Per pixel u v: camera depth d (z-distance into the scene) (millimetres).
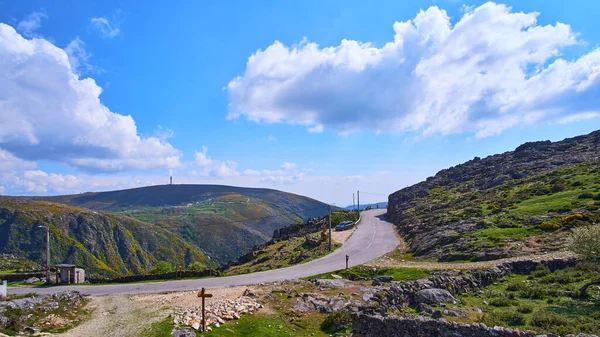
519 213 49500
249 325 22547
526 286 24156
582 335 13414
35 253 117688
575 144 96000
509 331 14391
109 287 40844
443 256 41938
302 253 59031
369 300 22266
